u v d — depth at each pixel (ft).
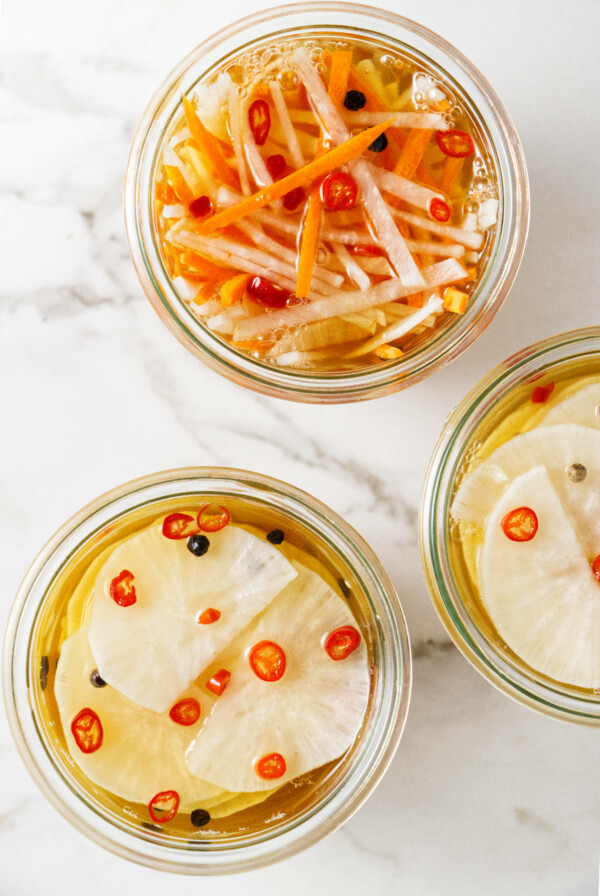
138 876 1.61
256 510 1.54
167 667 1.49
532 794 1.61
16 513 1.61
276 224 1.52
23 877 1.61
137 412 1.61
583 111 1.59
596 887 1.61
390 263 1.51
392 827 1.61
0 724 1.61
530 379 1.53
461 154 1.53
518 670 1.53
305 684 1.51
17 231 1.60
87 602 1.52
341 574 1.54
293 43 1.52
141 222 1.52
